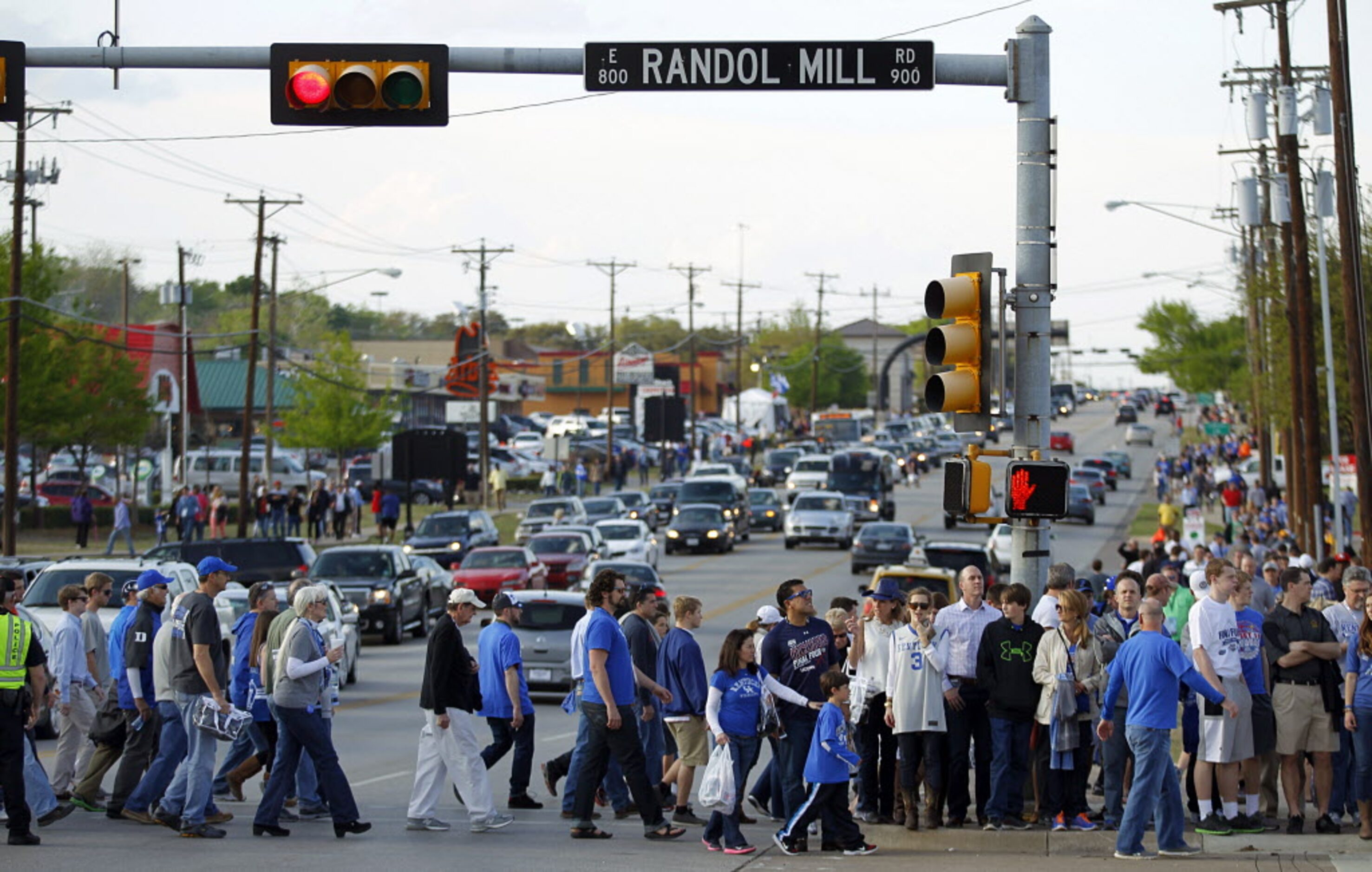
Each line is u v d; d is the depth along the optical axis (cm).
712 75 3603
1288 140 9456
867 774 3538
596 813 3919
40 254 14062
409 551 11856
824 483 18900
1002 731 3359
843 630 3650
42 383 13762
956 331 3425
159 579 3616
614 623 3450
